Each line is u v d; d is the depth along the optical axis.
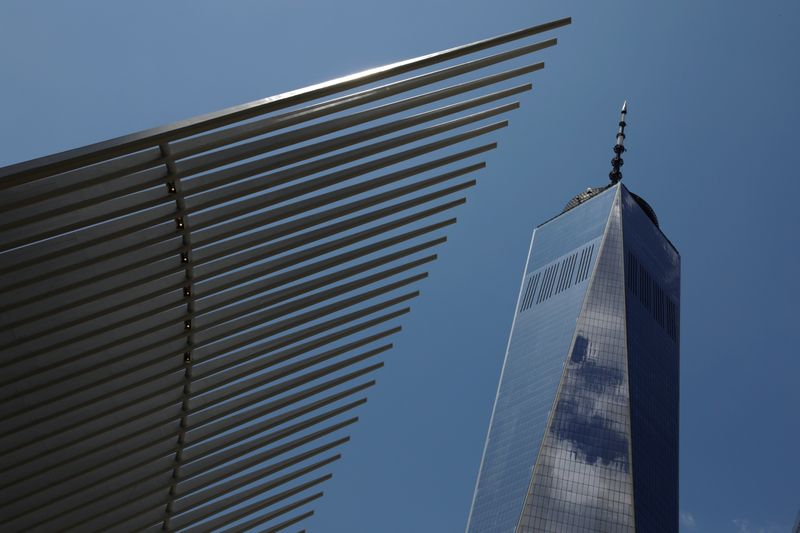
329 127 23.94
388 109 24.66
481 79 25.67
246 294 27.19
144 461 27.41
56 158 19.12
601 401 193.88
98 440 25.66
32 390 23.22
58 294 22.39
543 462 184.38
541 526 175.12
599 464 183.62
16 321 21.84
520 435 196.50
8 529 25.00
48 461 24.61
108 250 22.77
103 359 24.44
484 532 182.38
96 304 23.44
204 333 27.02
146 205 22.80
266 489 33.38
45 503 25.22
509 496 184.38
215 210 24.45
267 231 25.95
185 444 28.66
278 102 21.69
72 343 23.41
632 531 173.38
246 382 29.61
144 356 25.53
